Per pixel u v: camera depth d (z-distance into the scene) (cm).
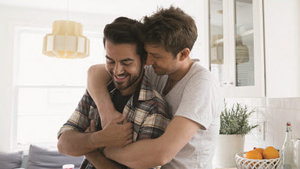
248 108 217
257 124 203
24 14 354
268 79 146
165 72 94
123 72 80
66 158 333
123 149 83
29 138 362
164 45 84
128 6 350
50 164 328
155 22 85
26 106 362
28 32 365
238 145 188
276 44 138
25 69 364
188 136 81
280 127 176
